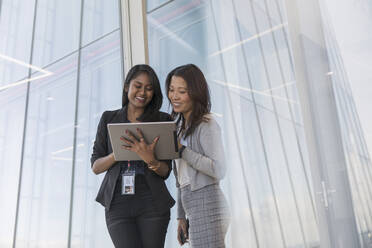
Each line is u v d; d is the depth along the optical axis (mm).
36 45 2549
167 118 1715
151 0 2898
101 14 2914
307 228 1643
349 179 1554
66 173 2389
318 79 1728
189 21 2549
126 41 2906
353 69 1643
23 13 2572
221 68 2205
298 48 1820
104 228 2439
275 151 1822
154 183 1552
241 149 1956
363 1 1670
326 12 1772
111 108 2738
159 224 1521
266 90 1931
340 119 1632
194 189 1463
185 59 2508
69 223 2303
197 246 1413
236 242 1838
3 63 2396
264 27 2018
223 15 2293
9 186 2215
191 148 1548
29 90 2434
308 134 1712
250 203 1851
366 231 1471
